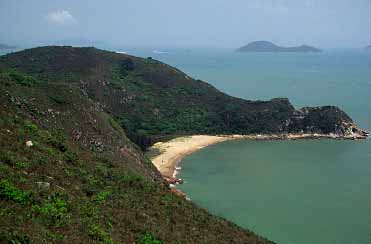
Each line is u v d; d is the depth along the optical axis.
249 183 87.19
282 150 118.81
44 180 28.77
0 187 23.08
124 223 28.72
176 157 109.94
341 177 91.75
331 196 78.69
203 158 109.50
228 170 97.94
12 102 46.09
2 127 35.12
